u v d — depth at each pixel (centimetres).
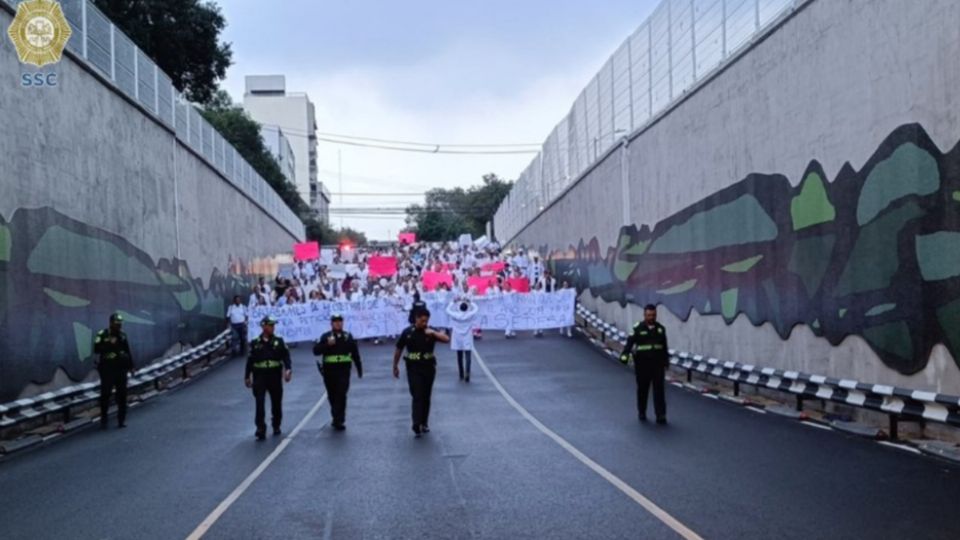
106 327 2155
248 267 4528
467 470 1162
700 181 2283
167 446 1463
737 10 2031
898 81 1350
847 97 1509
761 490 989
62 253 1895
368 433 1543
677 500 950
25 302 1692
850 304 1508
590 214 3741
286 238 6481
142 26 5119
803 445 1288
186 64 5678
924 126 1284
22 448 1476
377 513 930
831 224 1571
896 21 1353
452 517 902
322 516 924
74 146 2000
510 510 926
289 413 1864
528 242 6200
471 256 5750
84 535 878
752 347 1942
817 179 1622
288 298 3888
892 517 854
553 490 1020
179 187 3011
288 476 1162
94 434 1636
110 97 2275
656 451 1268
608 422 1591
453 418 1698
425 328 1531
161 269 2709
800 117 1691
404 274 4431
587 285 3816
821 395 1550
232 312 3375
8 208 1639
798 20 1689
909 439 1305
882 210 1401
